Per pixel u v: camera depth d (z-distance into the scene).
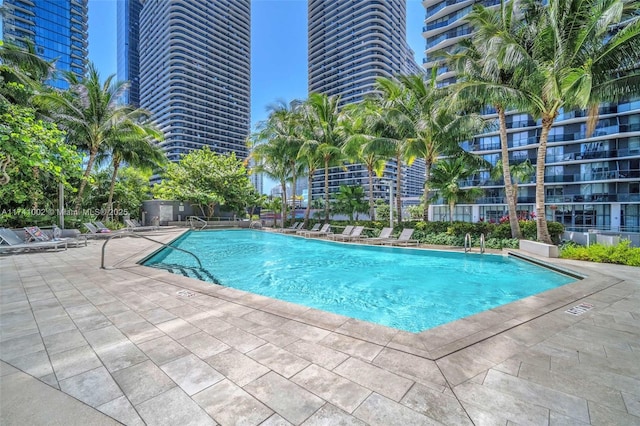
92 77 15.80
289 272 8.48
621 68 9.35
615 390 2.19
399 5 81.69
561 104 9.77
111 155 18.55
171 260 10.20
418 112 14.27
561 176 28.55
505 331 3.26
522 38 10.41
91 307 4.07
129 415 1.90
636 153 25.03
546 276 7.47
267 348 2.83
